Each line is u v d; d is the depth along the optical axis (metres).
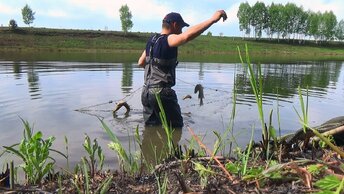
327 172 1.84
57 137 4.27
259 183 1.91
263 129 2.60
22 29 48.22
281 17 87.50
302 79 11.94
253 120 5.41
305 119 2.17
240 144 3.99
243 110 6.18
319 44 86.44
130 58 21.75
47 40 44.41
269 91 8.68
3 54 24.05
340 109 6.50
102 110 5.95
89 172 2.43
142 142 4.14
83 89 8.12
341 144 2.96
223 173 2.15
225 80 10.84
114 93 7.70
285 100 7.36
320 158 2.49
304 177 1.79
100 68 13.60
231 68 15.79
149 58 5.06
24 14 62.59
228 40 68.25
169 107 4.92
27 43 41.38
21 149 2.19
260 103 2.43
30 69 12.48
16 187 2.12
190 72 13.25
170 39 4.96
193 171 2.27
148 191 2.05
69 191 2.06
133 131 4.68
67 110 5.87
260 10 87.75
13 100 6.56
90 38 49.03
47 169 2.25
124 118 5.45
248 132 4.65
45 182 2.25
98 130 4.66
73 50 36.72
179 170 2.33
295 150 2.76
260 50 57.84
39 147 2.21
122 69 13.27
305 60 30.16
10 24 47.78
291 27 87.94
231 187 1.89
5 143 3.97
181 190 1.96
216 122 5.27
